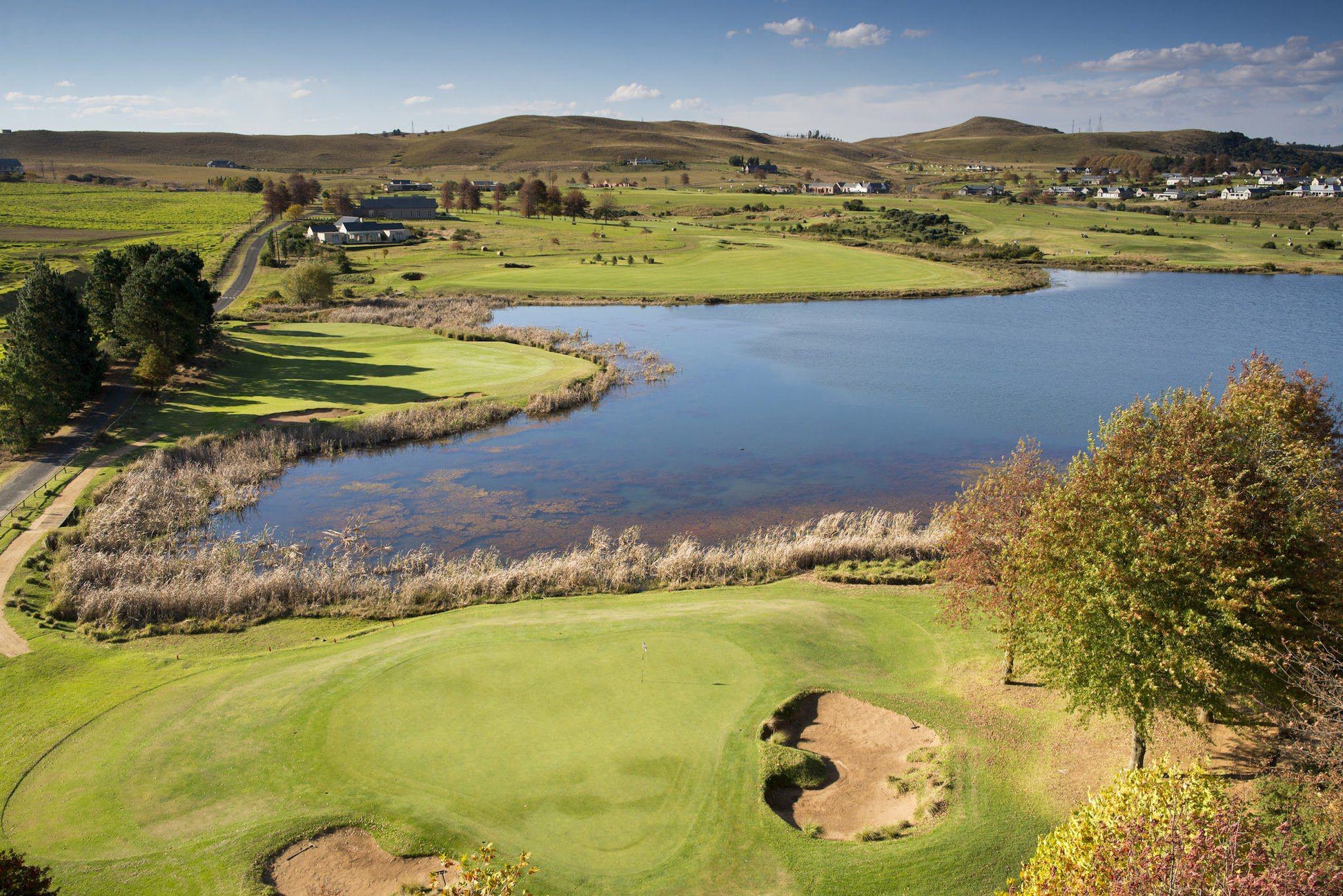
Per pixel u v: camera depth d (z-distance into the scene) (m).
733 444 58.44
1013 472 28.36
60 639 30.39
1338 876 13.80
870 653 29.72
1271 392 27.61
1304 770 19.22
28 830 20.23
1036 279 134.88
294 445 54.88
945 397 71.19
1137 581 19.89
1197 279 138.50
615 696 25.84
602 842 19.77
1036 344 91.81
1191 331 97.38
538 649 28.95
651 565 38.78
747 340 95.31
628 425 63.09
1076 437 59.78
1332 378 74.25
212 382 68.12
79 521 41.66
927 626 31.92
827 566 38.88
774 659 28.44
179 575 36.03
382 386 69.25
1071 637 21.06
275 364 75.31
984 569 27.14
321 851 19.50
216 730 24.17
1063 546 21.84
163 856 19.23
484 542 42.38
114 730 24.34
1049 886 14.59
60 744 23.77
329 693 25.97
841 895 18.39
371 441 57.56
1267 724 20.23
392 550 41.41
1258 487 20.59
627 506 47.22
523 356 80.81
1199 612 19.34
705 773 22.20
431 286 126.62
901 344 93.12
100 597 32.97
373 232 180.75
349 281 128.62
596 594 35.62
